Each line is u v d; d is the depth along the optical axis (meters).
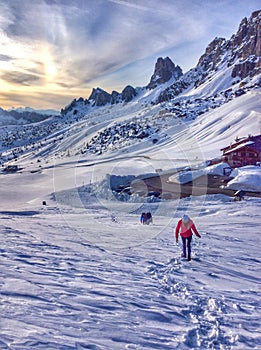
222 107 116.50
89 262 6.28
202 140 87.56
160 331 3.41
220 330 3.66
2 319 3.05
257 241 10.43
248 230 12.92
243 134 81.50
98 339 2.95
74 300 3.91
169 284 5.35
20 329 2.89
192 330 3.56
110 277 5.32
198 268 6.70
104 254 7.16
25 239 8.59
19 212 19.36
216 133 91.19
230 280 5.95
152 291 4.84
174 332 3.45
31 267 5.39
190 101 167.50
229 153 51.50
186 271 6.38
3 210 21.05
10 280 4.41
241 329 3.73
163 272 6.12
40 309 3.45
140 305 4.11
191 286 5.36
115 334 3.13
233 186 31.55
